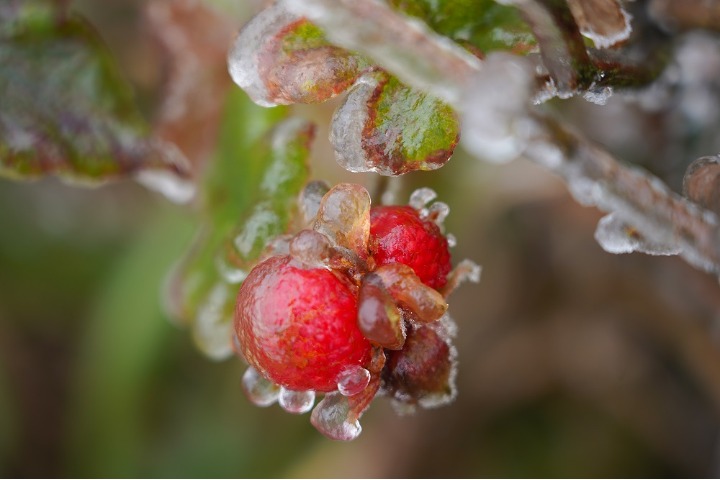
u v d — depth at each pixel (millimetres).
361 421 192
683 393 187
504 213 183
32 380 205
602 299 184
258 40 109
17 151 132
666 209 104
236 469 191
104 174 135
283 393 110
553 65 107
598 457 190
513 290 188
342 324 105
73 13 134
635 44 131
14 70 133
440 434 192
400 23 100
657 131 152
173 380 196
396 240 108
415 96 108
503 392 193
